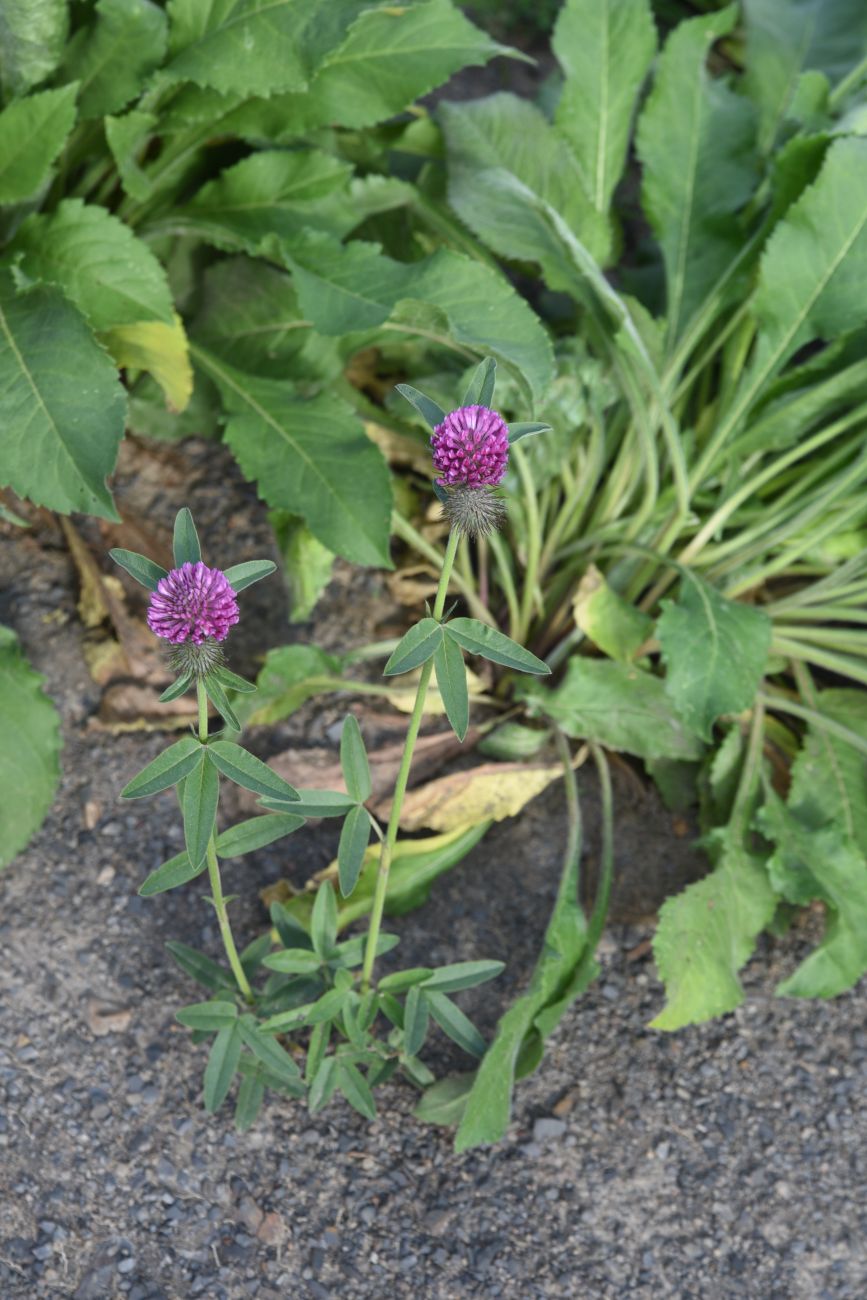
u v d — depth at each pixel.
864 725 1.20
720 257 1.27
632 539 1.22
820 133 1.18
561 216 1.24
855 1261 1.07
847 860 1.13
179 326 1.16
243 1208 1.05
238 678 0.91
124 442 1.28
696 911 1.11
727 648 1.12
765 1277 1.06
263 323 1.24
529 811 1.20
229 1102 1.08
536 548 1.20
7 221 1.21
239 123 1.22
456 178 1.24
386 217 1.30
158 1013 1.10
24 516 1.24
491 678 1.21
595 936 1.11
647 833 1.20
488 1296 1.04
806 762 1.18
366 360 1.29
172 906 1.14
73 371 1.08
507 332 1.14
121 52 1.18
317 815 0.97
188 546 0.92
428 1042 1.11
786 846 1.13
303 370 1.23
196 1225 1.04
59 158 1.23
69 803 1.17
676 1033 1.13
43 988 1.10
